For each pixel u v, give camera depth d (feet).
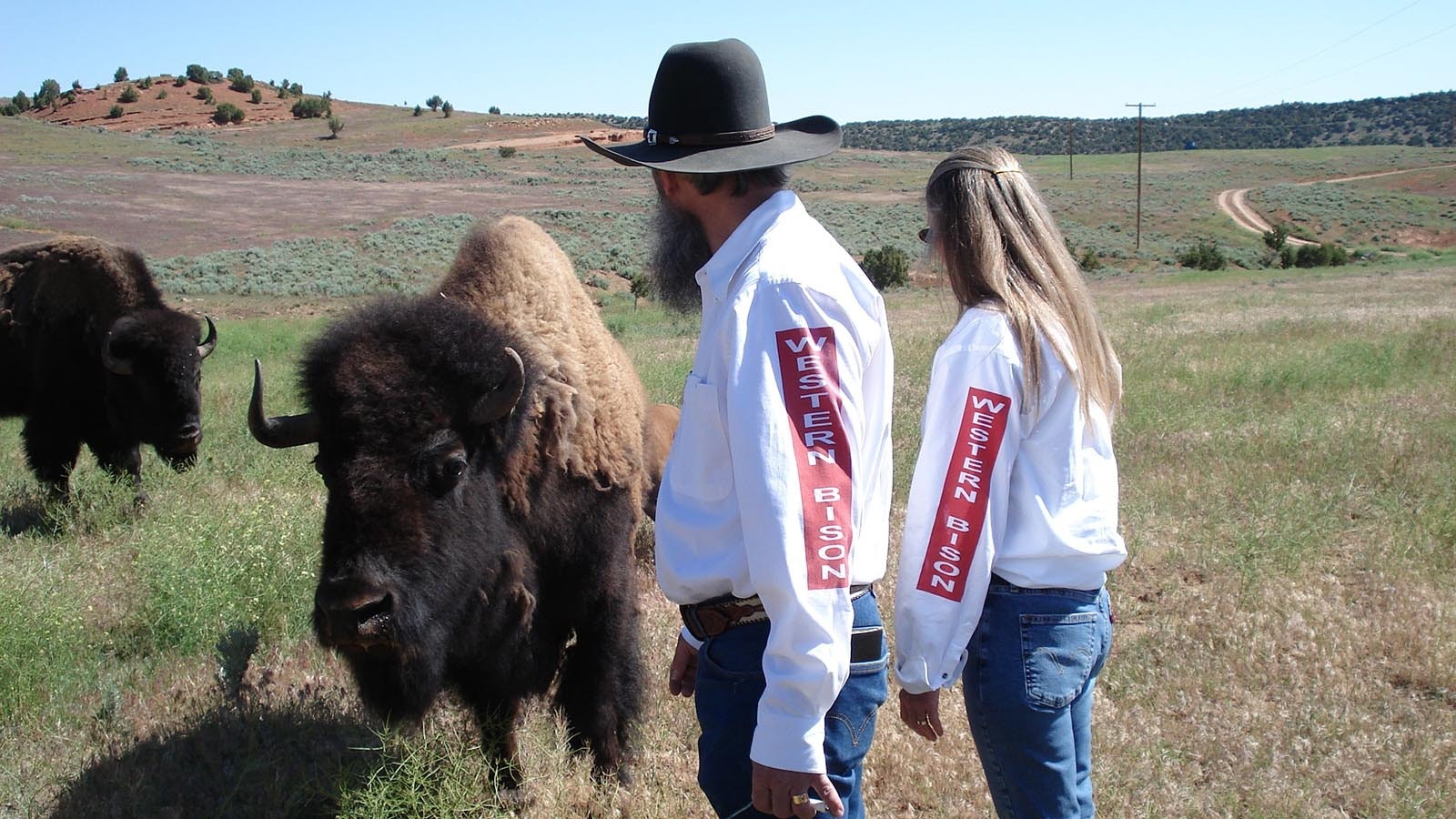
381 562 9.62
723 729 7.20
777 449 6.23
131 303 25.85
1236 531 20.35
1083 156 452.35
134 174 208.23
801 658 6.14
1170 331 54.90
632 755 12.97
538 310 13.09
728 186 7.17
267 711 13.99
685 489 7.07
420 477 10.07
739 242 6.89
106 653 16.15
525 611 11.57
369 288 110.11
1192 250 160.97
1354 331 50.65
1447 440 26.30
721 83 7.06
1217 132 569.64
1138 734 13.25
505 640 11.63
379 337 10.48
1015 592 7.79
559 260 14.40
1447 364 38.88
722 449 6.84
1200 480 24.03
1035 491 7.70
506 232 13.70
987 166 8.04
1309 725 13.35
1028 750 7.79
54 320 25.12
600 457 12.74
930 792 12.41
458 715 13.64
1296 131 558.56
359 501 9.76
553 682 13.37
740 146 7.07
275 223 161.89
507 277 13.05
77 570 19.08
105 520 22.31
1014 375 7.52
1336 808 11.82
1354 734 13.12
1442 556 18.83
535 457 11.78
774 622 6.23
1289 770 12.48
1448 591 17.44
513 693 12.10
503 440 10.90
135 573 18.58
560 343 12.90
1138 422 29.58
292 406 33.99
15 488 26.40
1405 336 46.50
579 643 12.91
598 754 12.62
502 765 12.27
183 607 16.31
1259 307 74.18
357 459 9.93
